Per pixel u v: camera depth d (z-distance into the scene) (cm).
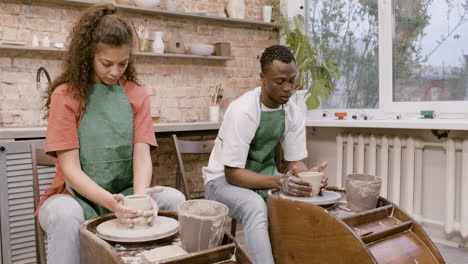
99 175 126
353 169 303
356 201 121
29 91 264
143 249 93
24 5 262
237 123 157
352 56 320
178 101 328
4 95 256
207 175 171
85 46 120
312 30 355
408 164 261
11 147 200
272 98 158
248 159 170
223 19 333
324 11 343
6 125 255
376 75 302
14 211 201
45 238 146
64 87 123
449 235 251
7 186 199
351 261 104
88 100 125
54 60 273
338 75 311
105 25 117
